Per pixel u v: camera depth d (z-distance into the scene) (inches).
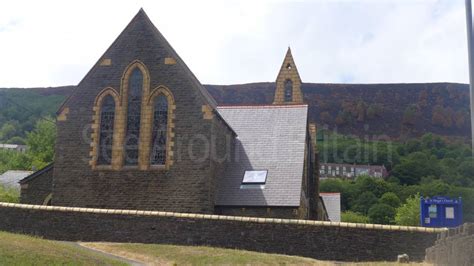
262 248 920.9
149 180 1171.9
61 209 991.6
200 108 1182.3
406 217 2812.5
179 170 1164.5
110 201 1176.8
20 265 650.2
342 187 3688.5
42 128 3818.9
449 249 625.6
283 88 2079.2
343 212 3314.5
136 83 1224.8
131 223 968.3
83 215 984.9
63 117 1229.1
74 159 1208.2
